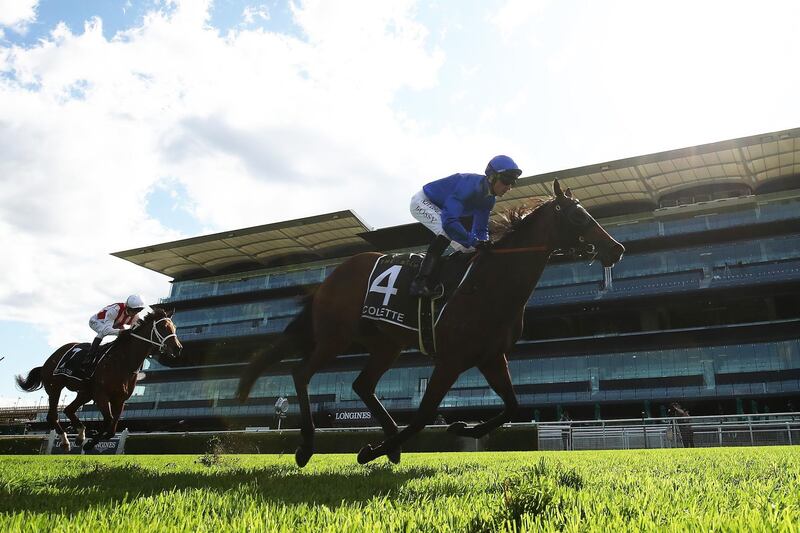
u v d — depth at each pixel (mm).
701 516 2285
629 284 50500
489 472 5016
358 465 6840
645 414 46156
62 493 3658
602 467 5559
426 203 6223
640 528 2121
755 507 2572
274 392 60125
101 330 10797
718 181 51906
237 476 5094
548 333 56531
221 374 64875
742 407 45531
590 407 48812
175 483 4469
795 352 42469
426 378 52125
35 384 12078
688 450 12836
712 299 47562
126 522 2359
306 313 6898
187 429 64875
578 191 53625
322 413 55062
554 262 53500
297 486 4027
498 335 5453
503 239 5613
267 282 71688
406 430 5441
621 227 52156
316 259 73688
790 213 46938
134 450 33656
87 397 11641
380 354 6617
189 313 74000
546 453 12992
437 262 5816
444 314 5516
